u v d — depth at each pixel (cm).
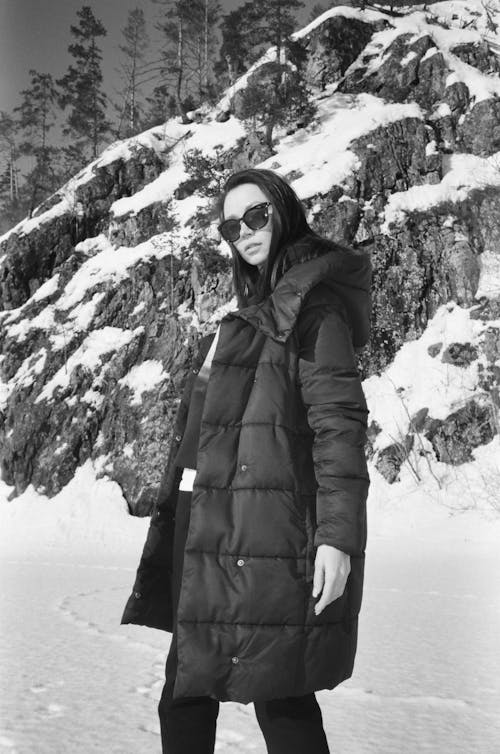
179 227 2891
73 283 3055
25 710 318
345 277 172
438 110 3006
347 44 3459
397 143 2800
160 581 185
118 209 3212
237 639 152
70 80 4550
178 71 4228
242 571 155
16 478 2573
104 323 2812
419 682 379
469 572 1098
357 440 158
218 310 2620
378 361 2478
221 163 3259
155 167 3431
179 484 186
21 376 2841
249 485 158
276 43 3306
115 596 809
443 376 2381
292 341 165
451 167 2847
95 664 427
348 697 348
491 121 2905
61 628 577
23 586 940
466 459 2222
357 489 155
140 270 2830
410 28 3362
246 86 3516
